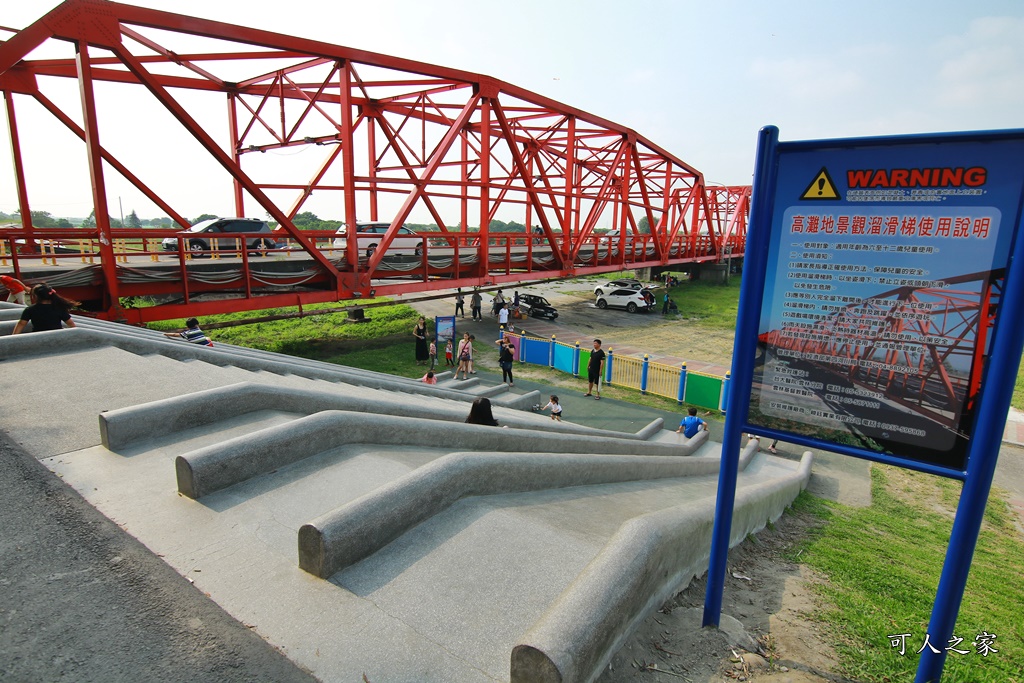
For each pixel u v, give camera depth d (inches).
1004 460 579.2
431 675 86.3
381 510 119.2
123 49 477.7
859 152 100.7
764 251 112.4
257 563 111.5
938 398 99.7
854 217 103.3
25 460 147.9
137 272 534.6
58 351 242.5
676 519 142.3
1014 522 436.1
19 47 421.4
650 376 735.1
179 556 112.3
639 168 1380.4
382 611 100.0
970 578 250.2
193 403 173.5
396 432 186.5
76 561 108.9
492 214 1067.9
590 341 1064.2
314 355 858.1
